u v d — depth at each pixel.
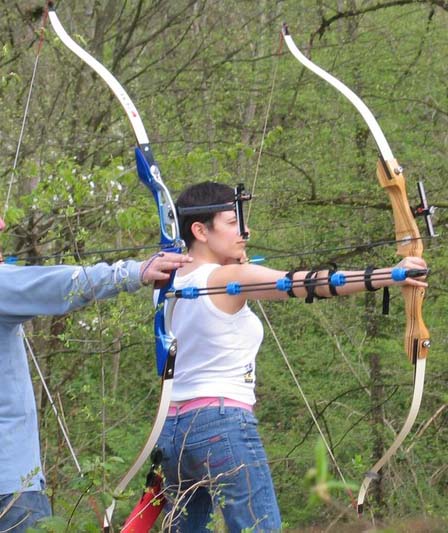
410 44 25.89
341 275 9.84
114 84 11.42
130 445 22.33
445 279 24.03
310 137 25.31
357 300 25.19
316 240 24.81
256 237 24.39
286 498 22.56
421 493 21.98
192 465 10.66
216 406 10.54
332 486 4.86
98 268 9.68
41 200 18.25
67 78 25.94
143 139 10.91
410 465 22.67
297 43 26.89
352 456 23.98
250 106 27.33
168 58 28.36
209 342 10.56
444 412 24.92
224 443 10.47
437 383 24.22
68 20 28.12
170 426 10.83
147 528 10.91
